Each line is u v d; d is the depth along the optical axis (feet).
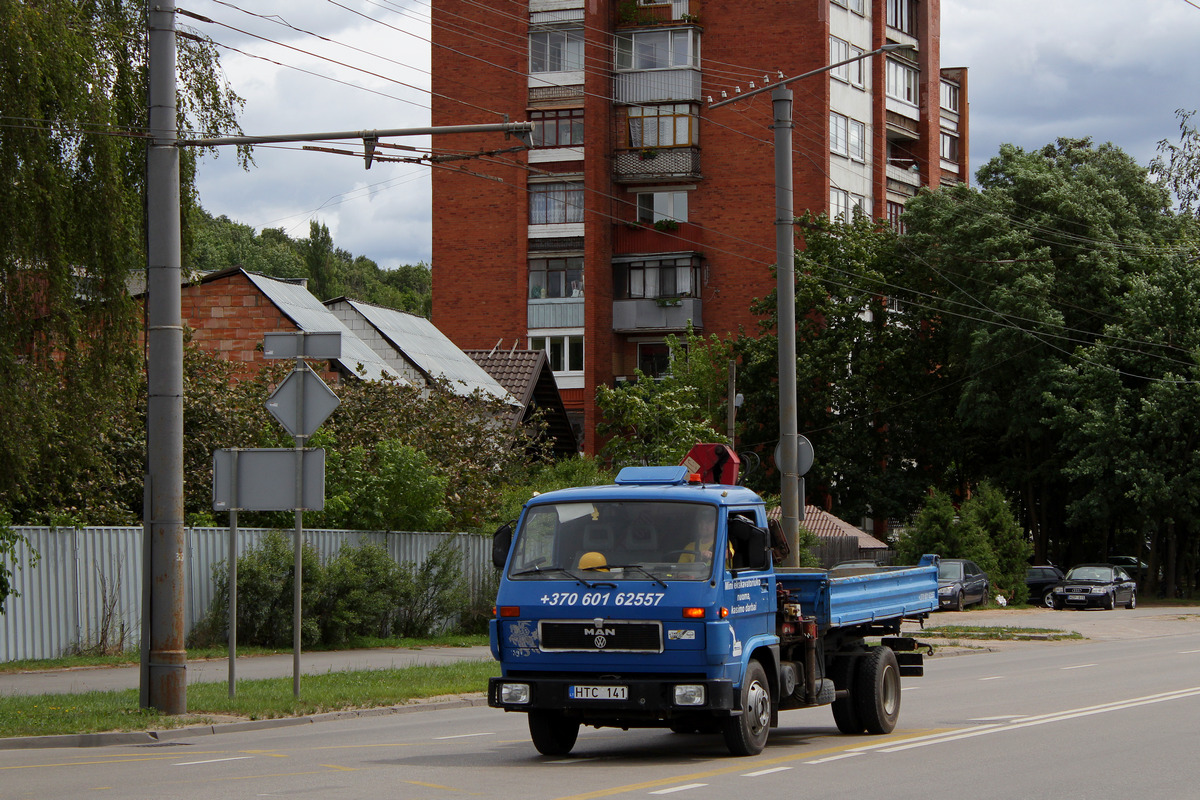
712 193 293.02
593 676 55.77
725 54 292.40
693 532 56.75
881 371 275.39
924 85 330.54
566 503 58.70
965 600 211.82
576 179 289.12
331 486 133.69
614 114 294.66
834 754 59.93
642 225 293.64
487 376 215.31
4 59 92.48
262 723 73.92
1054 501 284.20
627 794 47.32
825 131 287.48
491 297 295.07
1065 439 247.09
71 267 99.76
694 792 48.01
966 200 267.59
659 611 55.01
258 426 138.92
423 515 140.05
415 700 86.12
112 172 99.35
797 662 63.77
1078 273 261.03
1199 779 52.85
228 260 449.89
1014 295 250.57
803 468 114.42
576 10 291.58
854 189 300.20
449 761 58.13
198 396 137.59
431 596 135.44
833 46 293.64
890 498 271.08
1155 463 237.86
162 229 75.56
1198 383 235.20
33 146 93.86
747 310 289.53
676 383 240.73
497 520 151.64
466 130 75.77
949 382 275.39
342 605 121.70
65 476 113.09
